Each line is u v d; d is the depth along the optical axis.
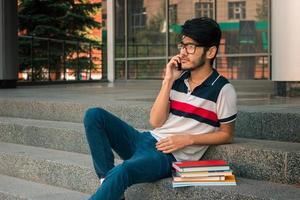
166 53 13.38
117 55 14.38
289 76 6.00
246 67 12.05
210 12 12.53
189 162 3.21
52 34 20.16
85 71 14.87
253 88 9.14
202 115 3.31
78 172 3.92
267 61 11.77
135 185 3.40
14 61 9.94
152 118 3.36
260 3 11.83
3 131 5.26
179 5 13.09
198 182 3.12
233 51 12.21
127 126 3.45
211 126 3.33
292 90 6.07
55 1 20.38
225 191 3.00
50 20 20.27
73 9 20.97
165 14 13.37
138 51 13.94
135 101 5.47
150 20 13.66
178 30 13.16
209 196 3.05
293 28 5.88
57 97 6.43
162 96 3.32
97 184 3.79
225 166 3.14
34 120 5.51
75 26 20.91
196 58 3.27
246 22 12.02
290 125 3.68
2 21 9.75
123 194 3.11
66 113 5.32
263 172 3.28
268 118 3.79
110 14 14.40
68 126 4.84
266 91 7.92
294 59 5.93
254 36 11.92
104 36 14.86
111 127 3.35
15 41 9.97
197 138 3.26
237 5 12.14
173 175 3.25
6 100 6.00
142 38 13.84
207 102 3.30
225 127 3.32
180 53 3.31
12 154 4.47
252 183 3.19
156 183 3.28
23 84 12.34
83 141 4.46
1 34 9.74
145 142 3.36
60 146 4.67
